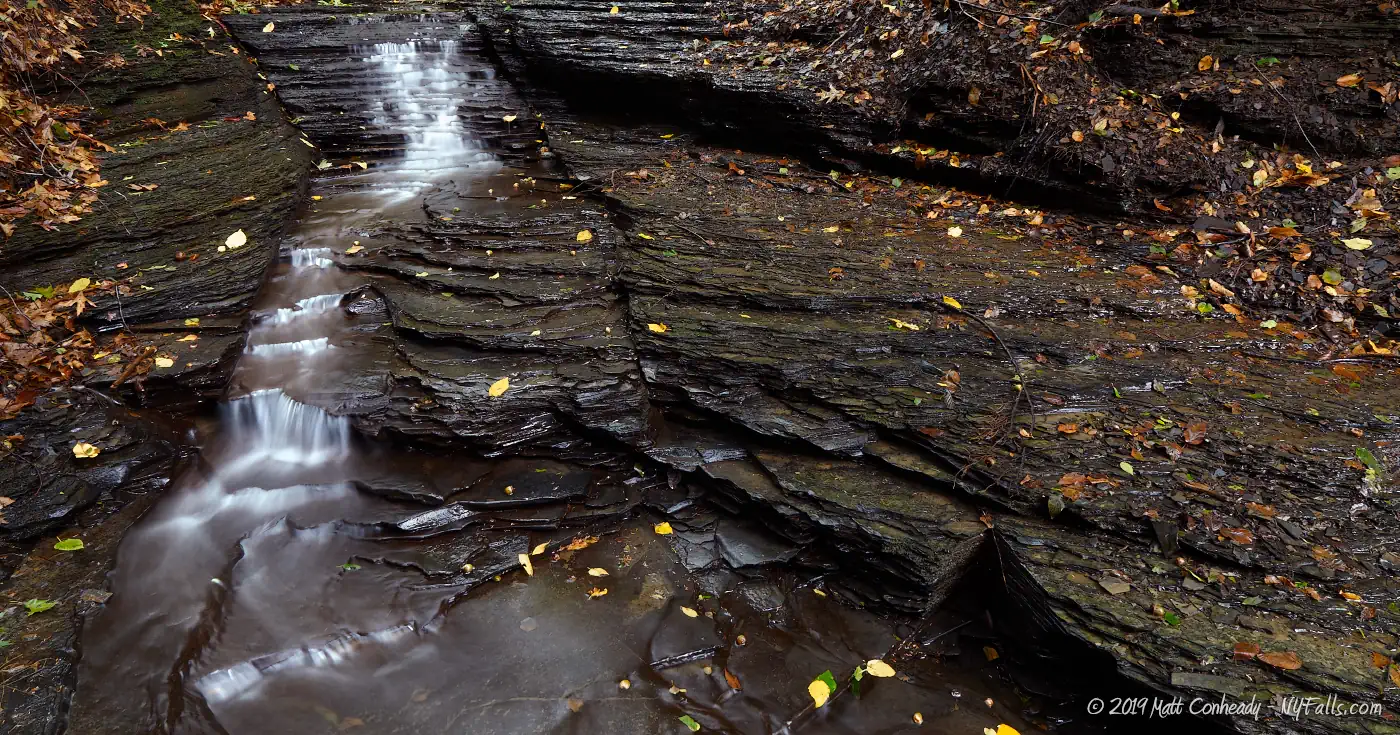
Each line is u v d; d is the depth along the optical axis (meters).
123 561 3.87
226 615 3.72
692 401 4.61
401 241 6.20
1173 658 3.08
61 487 4.00
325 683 3.49
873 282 5.18
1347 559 3.32
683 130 7.92
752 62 7.77
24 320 4.74
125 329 4.98
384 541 4.18
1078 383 4.32
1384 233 5.02
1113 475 3.78
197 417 4.71
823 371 4.58
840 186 6.77
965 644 3.77
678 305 5.12
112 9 7.91
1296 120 5.59
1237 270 5.16
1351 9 5.79
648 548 4.23
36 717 3.01
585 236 6.07
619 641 3.73
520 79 8.80
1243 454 3.79
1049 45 6.29
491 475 4.48
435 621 3.79
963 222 6.11
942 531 3.77
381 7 10.23
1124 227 5.73
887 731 3.38
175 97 7.45
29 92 6.58
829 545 4.02
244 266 5.53
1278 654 3.00
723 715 3.43
